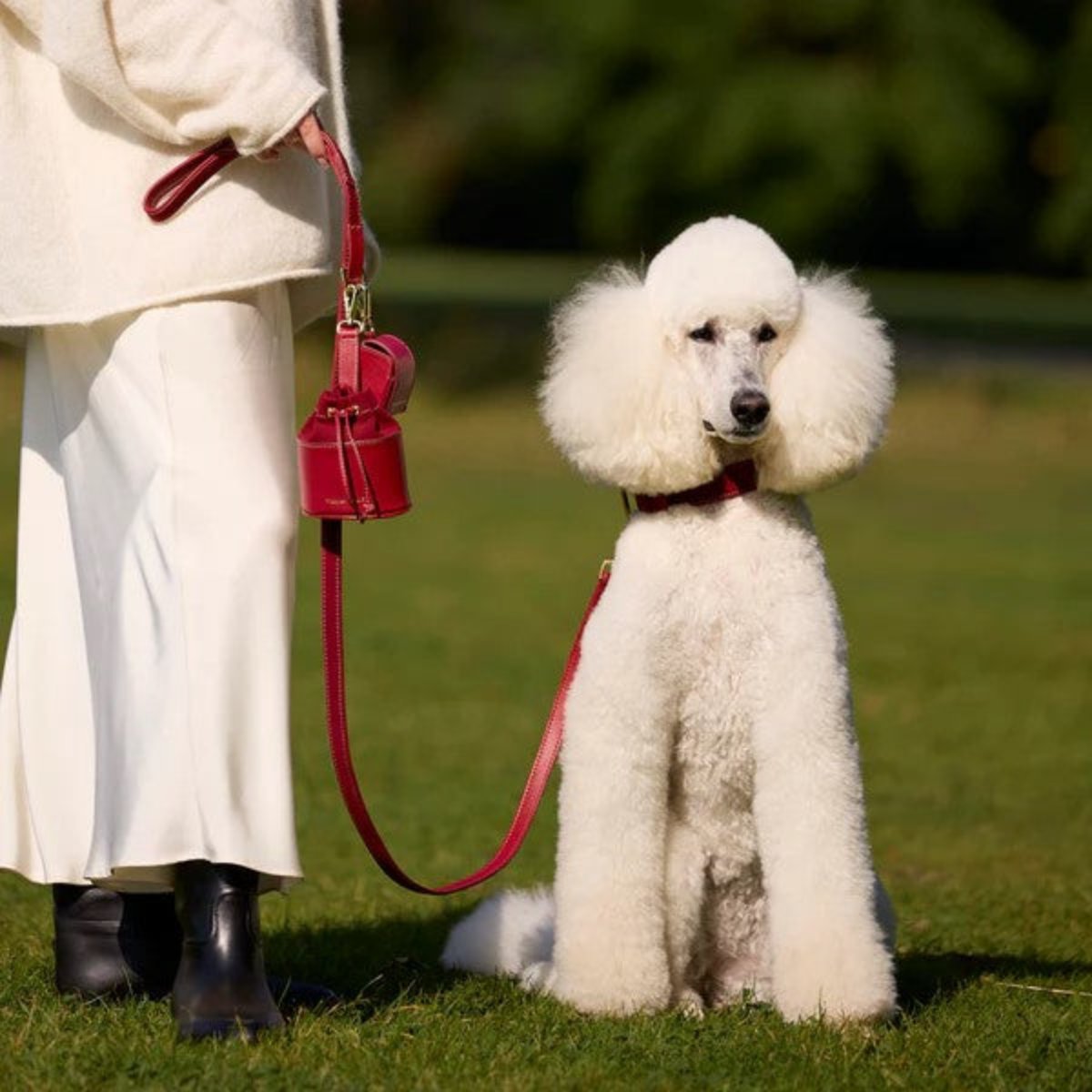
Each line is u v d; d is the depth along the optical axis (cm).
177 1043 677
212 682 673
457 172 7800
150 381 695
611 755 739
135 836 667
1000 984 820
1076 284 6938
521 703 1730
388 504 700
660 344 761
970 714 1736
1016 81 6272
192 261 693
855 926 720
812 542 751
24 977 801
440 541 2711
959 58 6284
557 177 7731
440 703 1719
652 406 751
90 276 700
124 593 690
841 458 750
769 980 783
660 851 748
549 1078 658
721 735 741
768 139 6312
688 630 734
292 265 705
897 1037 715
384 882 1100
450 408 4050
